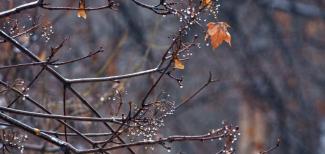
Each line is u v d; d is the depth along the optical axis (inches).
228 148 286.0
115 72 536.7
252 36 823.1
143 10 705.6
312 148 821.9
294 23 868.0
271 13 830.5
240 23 807.7
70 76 543.5
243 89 788.6
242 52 804.0
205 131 830.5
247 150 777.6
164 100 295.6
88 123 417.7
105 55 654.5
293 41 855.1
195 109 819.4
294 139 814.5
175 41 274.4
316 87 864.9
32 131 276.4
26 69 408.8
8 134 314.0
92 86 438.3
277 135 806.5
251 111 788.0
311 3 857.5
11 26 309.7
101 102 409.7
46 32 343.9
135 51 655.1
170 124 762.8
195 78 770.2
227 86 789.2
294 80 847.7
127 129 283.9
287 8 823.7
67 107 424.5
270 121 802.2
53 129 402.3
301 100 839.7
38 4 272.1
